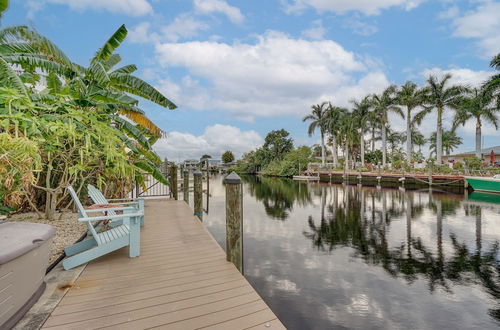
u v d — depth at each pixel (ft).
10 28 13.66
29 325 6.04
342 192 65.10
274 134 178.50
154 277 9.02
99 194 15.12
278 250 21.03
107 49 18.08
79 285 8.29
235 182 10.45
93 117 14.14
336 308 12.66
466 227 28.35
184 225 17.22
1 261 5.06
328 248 21.54
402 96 91.15
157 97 18.61
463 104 76.13
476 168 70.18
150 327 6.19
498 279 15.83
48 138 12.55
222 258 10.99
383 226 29.09
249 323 6.44
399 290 14.46
